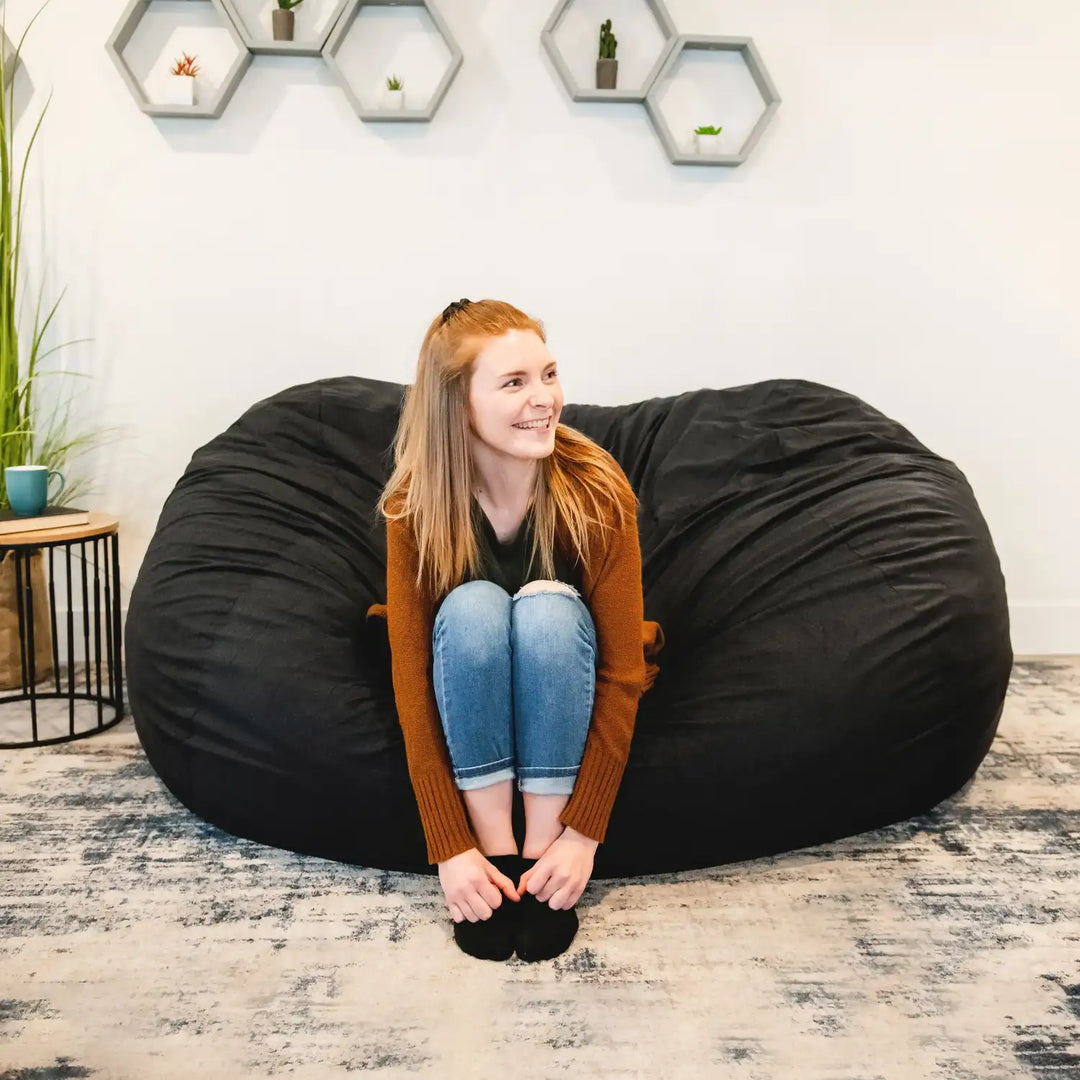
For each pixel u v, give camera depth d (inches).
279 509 73.5
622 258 97.0
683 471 80.7
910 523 69.7
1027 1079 40.4
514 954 49.1
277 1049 41.9
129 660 66.1
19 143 90.3
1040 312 101.7
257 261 93.7
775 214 97.7
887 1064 41.3
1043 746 76.8
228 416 96.0
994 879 56.7
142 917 51.9
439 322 51.3
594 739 50.2
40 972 47.0
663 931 51.3
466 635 48.5
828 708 57.4
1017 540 104.0
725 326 99.0
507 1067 40.9
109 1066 40.6
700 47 93.7
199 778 60.0
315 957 48.7
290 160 92.4
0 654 86.6
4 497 86.6
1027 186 99.6
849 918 52.5
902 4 95.7
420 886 56.2
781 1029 43.4
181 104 89.1
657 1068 40.9
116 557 80.4
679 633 66.0
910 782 60.3
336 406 83.4
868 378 101.5
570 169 95.0
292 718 57.4
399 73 92.2
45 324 91.5
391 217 94.2
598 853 55.0
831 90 96.5
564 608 49.7
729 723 56.4
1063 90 98.3
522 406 48.6
